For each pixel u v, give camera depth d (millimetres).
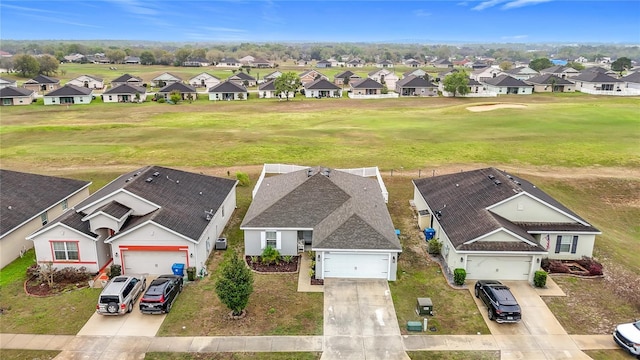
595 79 121562
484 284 26188
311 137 67750
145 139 66688
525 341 22750
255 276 28906
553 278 28859
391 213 39750
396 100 113312
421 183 40312
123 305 24281
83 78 136500
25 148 61344
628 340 21719
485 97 116812
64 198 37438
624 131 69438
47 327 23672
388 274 28547
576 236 30594
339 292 27141
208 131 71688
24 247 32375
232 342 22500
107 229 30172
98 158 57094
